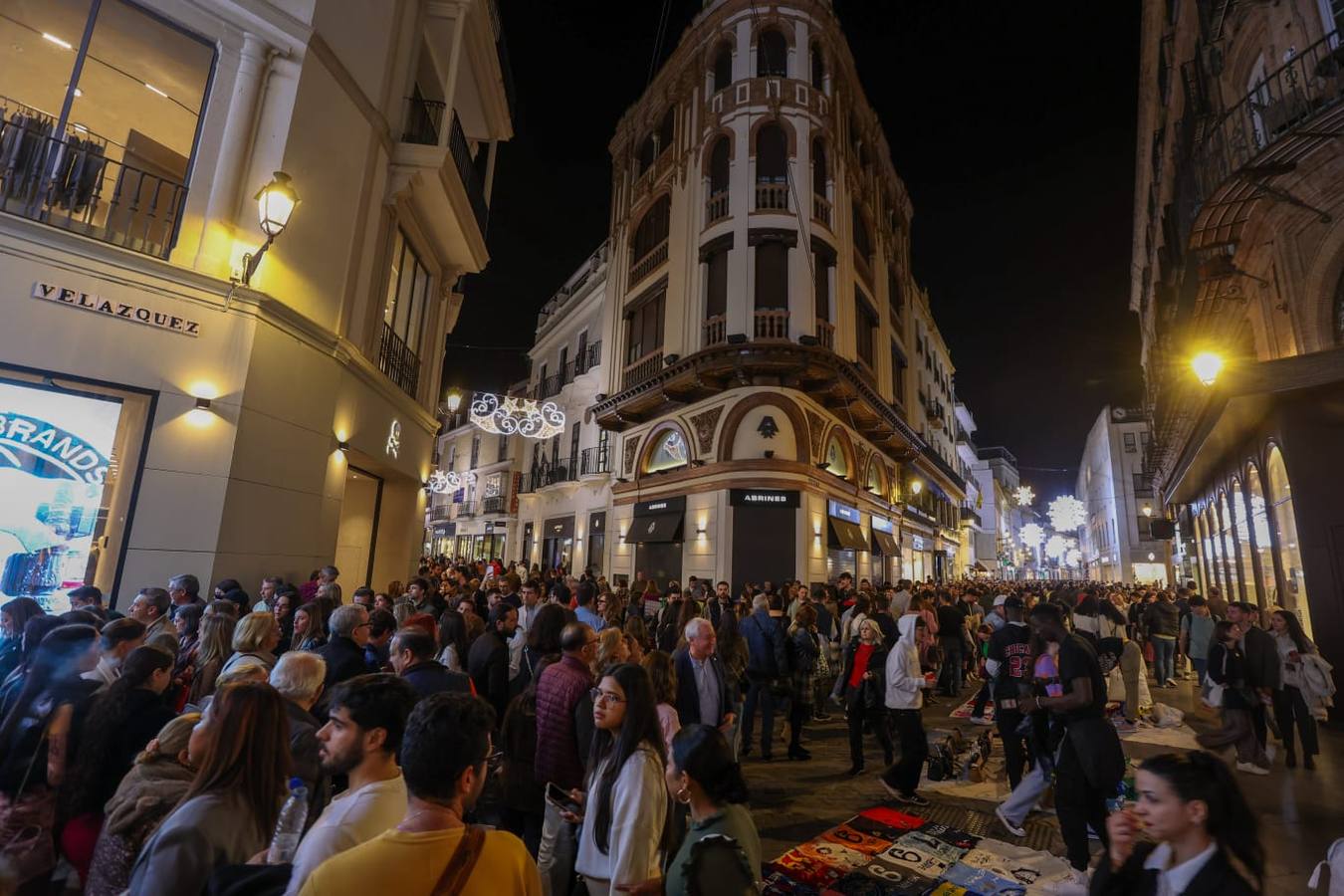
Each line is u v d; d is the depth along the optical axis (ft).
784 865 14.28
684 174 63.87
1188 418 44.42
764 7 62.54
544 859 10.34
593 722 10.78
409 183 32.07
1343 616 27.45
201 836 5.95
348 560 37.52
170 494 20.77
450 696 5.53
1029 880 13.67
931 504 107.45
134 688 8.87
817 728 28.48
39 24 22.71
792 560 50.80
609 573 67.26
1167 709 29.81
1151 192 58.29
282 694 9.37
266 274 23.76
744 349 52.80
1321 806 18.07
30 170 19.85
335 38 27.32
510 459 101.14
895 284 88.02
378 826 5.78
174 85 24.80
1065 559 143.33
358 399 30.25
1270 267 33.60
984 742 21.71
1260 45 30.83
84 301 19.86
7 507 18.60
